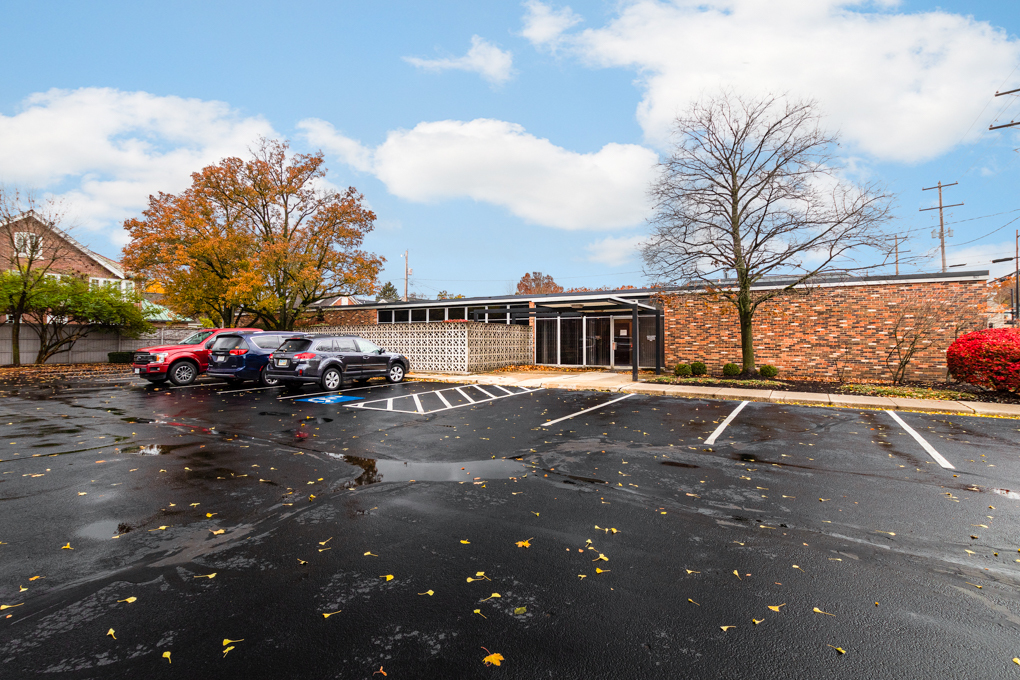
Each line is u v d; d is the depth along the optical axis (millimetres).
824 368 15570
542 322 22578
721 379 15234
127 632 2680
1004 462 6234
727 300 16203
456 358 18281
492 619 2826
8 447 6867
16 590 3088
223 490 5043
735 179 15016
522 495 4957
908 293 14625
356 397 12258
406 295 58812
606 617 2850
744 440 7492
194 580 3234
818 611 2922
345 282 23781
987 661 2480
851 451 6797
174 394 12734
